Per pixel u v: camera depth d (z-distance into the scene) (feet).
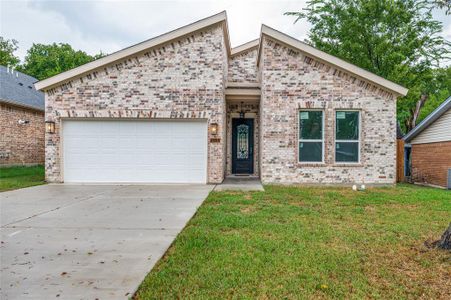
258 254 12.92
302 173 35.99
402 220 19.10
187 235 15.62
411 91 58.29
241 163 46.68
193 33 36.86
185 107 36.94
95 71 36.94
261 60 38.86
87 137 37.55
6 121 54.13
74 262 12.44
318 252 13.26
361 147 35.73
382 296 9.64
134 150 37.50
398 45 58.03
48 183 37.14
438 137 41.14
